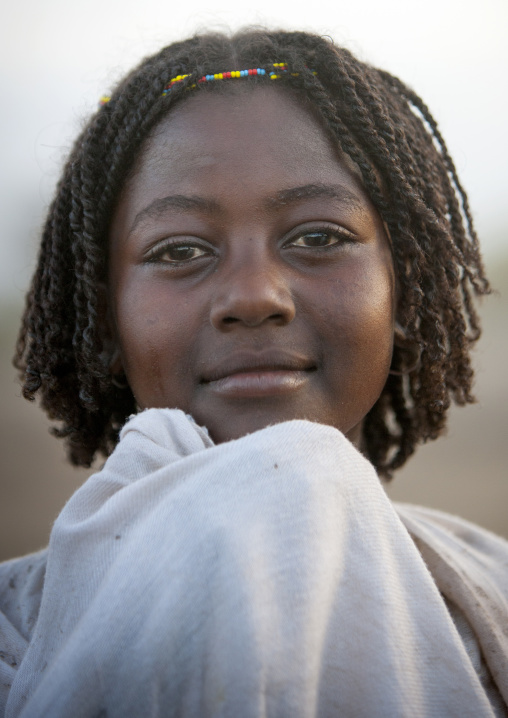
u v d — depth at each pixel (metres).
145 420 1.54
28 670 1.39
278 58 1.77
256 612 1.16
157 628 1.20
